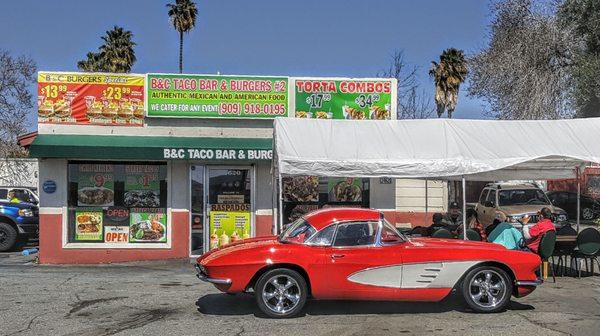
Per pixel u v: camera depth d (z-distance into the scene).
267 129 13.98
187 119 13.83
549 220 10.99
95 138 13.32
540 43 23.16
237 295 9.41
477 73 24.92
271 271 7.82
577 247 11.55
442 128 10.96
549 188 28.25
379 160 10.49
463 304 8.82
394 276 7.92
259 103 13.87
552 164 12.31
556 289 10.07
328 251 7.85
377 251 7.92
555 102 23.08
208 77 13.80
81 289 9.93
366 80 14.05
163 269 12.38
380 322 7.68
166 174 13.70
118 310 8.33
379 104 14.05
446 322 7.68
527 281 8.17
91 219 13.52
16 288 9.99
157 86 13.67
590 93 20.91
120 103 13.63
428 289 7.99
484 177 13.11
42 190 13.30
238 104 13.82
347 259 7.83
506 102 24.27
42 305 8.62
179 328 7.31
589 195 26.12
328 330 7.24
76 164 13.53
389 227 8.20
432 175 10.52
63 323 7.53
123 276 11.38
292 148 10.46
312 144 10.56
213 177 13.81
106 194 13.59
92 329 7.23
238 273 7.73
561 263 11.98
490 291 8.20
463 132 10.95
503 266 8.20
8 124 29.48
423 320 7.79
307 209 13.91
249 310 8.36
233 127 13.95
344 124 10.98
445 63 41.00
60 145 12.72
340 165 10.37
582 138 10.99
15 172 28.06
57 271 12.04
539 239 10.85
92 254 13.39
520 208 17.19
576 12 21.72
